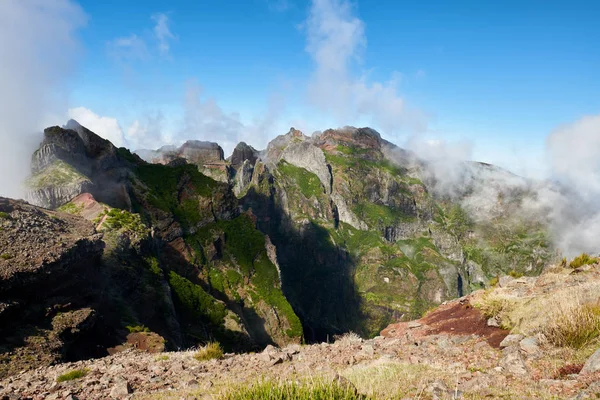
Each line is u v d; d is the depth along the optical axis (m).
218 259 137.25
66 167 99.31
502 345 10.48
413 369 9.70
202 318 89.19
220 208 148.50
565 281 14.62
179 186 146.38
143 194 127.50
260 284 138.75
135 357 19.11
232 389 8.08
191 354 17.62
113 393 10.69
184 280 93.81
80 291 37.47
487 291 16.98
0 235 33.75
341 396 7.08
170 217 127.50
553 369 7.91
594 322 8.97
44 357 25.22
